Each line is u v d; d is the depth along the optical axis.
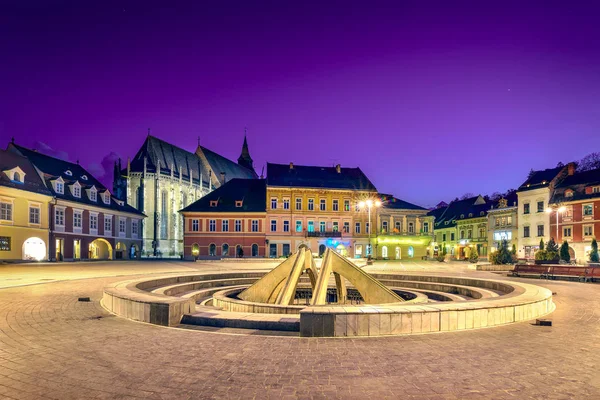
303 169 76.44
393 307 10.58
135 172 100.19
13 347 8.66
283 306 13.86
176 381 6.66
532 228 67.00
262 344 8.99
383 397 6.02
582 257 58.66
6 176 44.81
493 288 20.05
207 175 121.50
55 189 52.41
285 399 5.94
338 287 20.97
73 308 13.45
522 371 7.18
